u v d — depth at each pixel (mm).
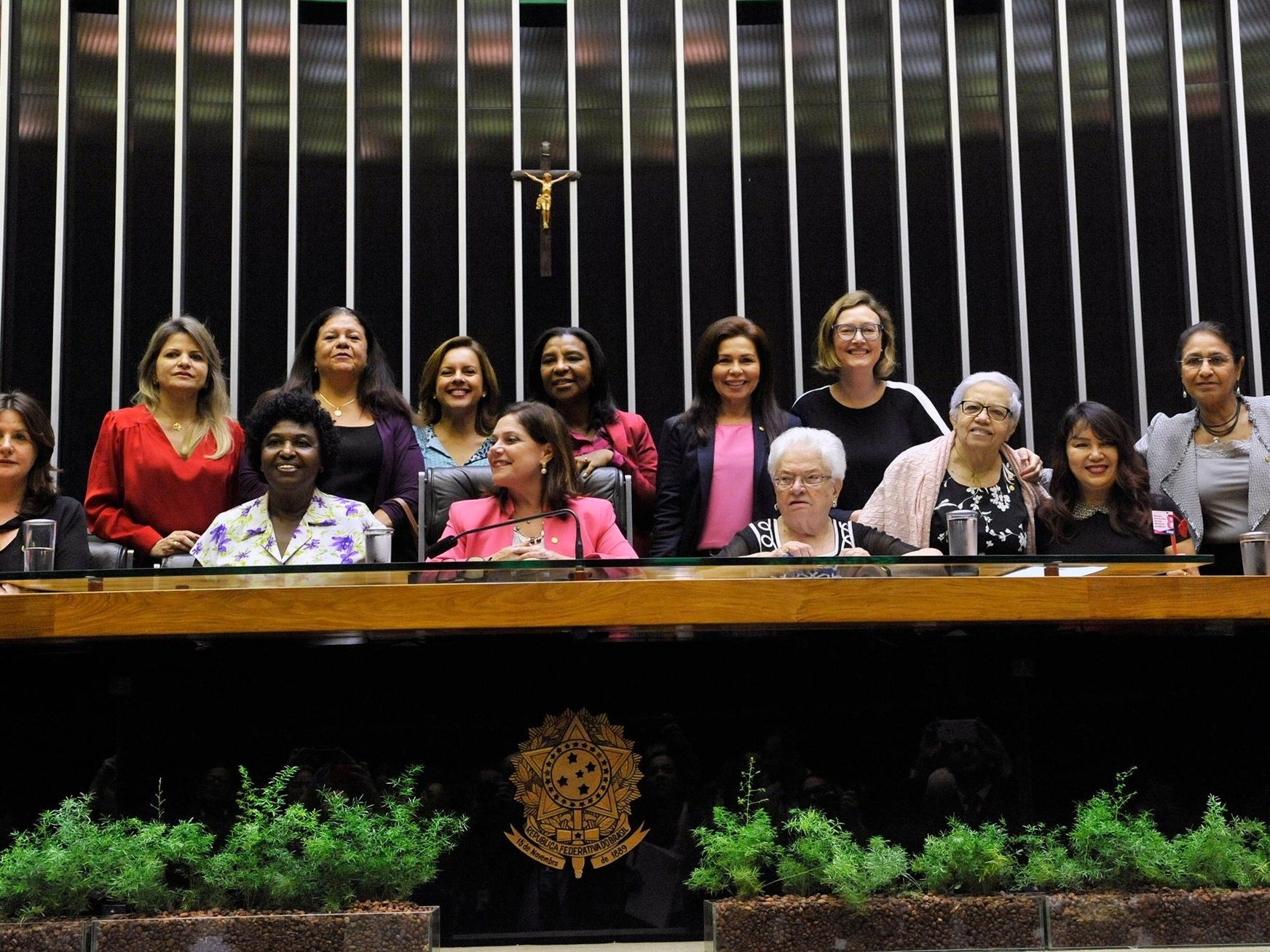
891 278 6742
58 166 6562
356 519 2891
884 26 6922
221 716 2008
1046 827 2072
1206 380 3615
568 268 6699
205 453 3762
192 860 1899
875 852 1928
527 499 2805
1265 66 6809
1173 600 2021
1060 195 6797
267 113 6758
